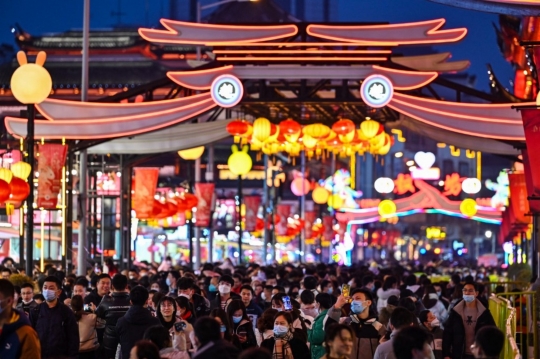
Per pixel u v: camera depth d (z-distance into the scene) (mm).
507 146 41438
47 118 36469
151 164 61125
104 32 109125
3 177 29031
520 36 49812
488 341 11836
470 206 63469
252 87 41250
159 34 35469
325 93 44000
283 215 81000
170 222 63562
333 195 83875
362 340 17922
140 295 18297
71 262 39656
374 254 159375
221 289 23656
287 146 41250
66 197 39062
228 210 98562
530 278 41188
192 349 16984
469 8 18469
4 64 103625
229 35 35531
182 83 36094
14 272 31016
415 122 43094
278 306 21578
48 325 18562
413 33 35188
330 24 35531
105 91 104750
